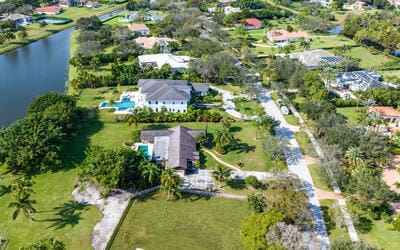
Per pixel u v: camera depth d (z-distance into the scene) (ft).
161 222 265.13
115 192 292.61
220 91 493.36
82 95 472.85
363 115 393.09
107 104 444.96
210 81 522.06
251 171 324.80
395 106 442.09
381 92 443.32
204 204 283.79
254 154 350.64
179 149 334.24
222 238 251.60
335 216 263.70
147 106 426.92
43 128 329.31
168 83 457.27
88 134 378.53
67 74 563.48
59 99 393.29
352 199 283.79
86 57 574.56
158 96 424.87
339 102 448.24
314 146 361.51
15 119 426.92
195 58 578.66
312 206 281.74
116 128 392.68
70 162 331.77
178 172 316.19
